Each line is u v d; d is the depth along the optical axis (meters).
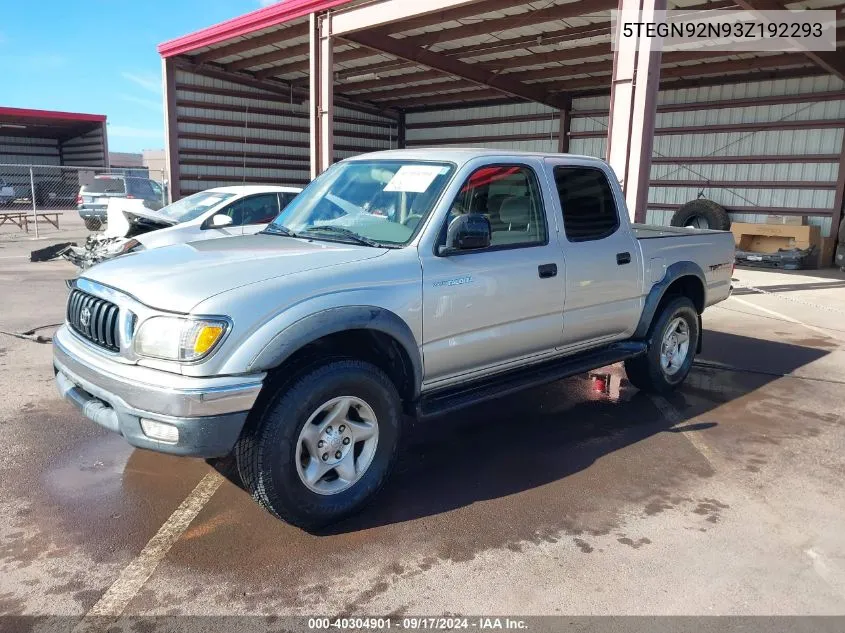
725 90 16.05
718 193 16.47
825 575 3.06
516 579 2.99
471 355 4.01
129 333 3.16
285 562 3.10
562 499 3.78
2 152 43.97
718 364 6.75
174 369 3.01
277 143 20.64
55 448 4.31
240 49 16.36
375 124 23.05
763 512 3.66
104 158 41.94
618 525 3.49
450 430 4.86
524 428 4.92
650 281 5.25
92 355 3.36
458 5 10.55
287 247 3.81
